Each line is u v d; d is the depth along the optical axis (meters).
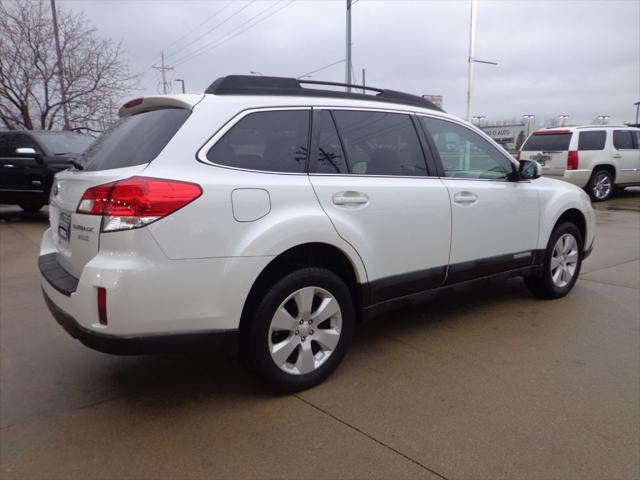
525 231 4.54
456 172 4.05
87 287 2.59
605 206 12.48
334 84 3.56
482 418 2.87
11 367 3.59
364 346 3.91
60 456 2.56
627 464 2.46
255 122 3.06
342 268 3.44
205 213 2.69
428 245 3.74
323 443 2.65
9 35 17.03
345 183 3.29
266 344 3.00
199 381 3.37
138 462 2.51
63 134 10.34
